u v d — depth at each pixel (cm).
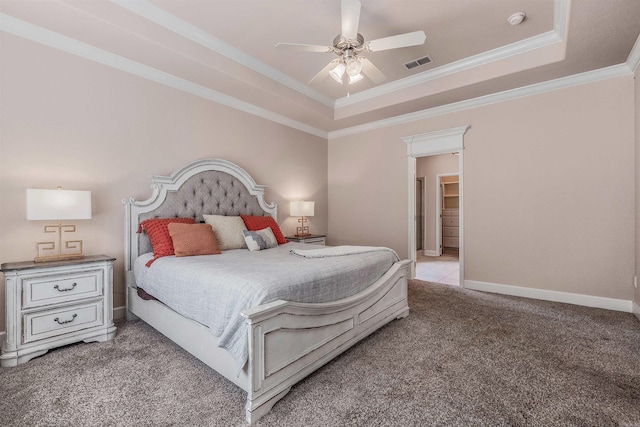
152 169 304
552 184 333
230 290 167
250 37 285
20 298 194
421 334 244
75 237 255
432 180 699
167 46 259
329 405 154
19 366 190
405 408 151
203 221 333
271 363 153
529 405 153
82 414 146
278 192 444
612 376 180
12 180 225
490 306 315
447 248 800
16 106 227
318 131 513
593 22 223
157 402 155
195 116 339
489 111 372
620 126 297
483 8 240
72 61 252
